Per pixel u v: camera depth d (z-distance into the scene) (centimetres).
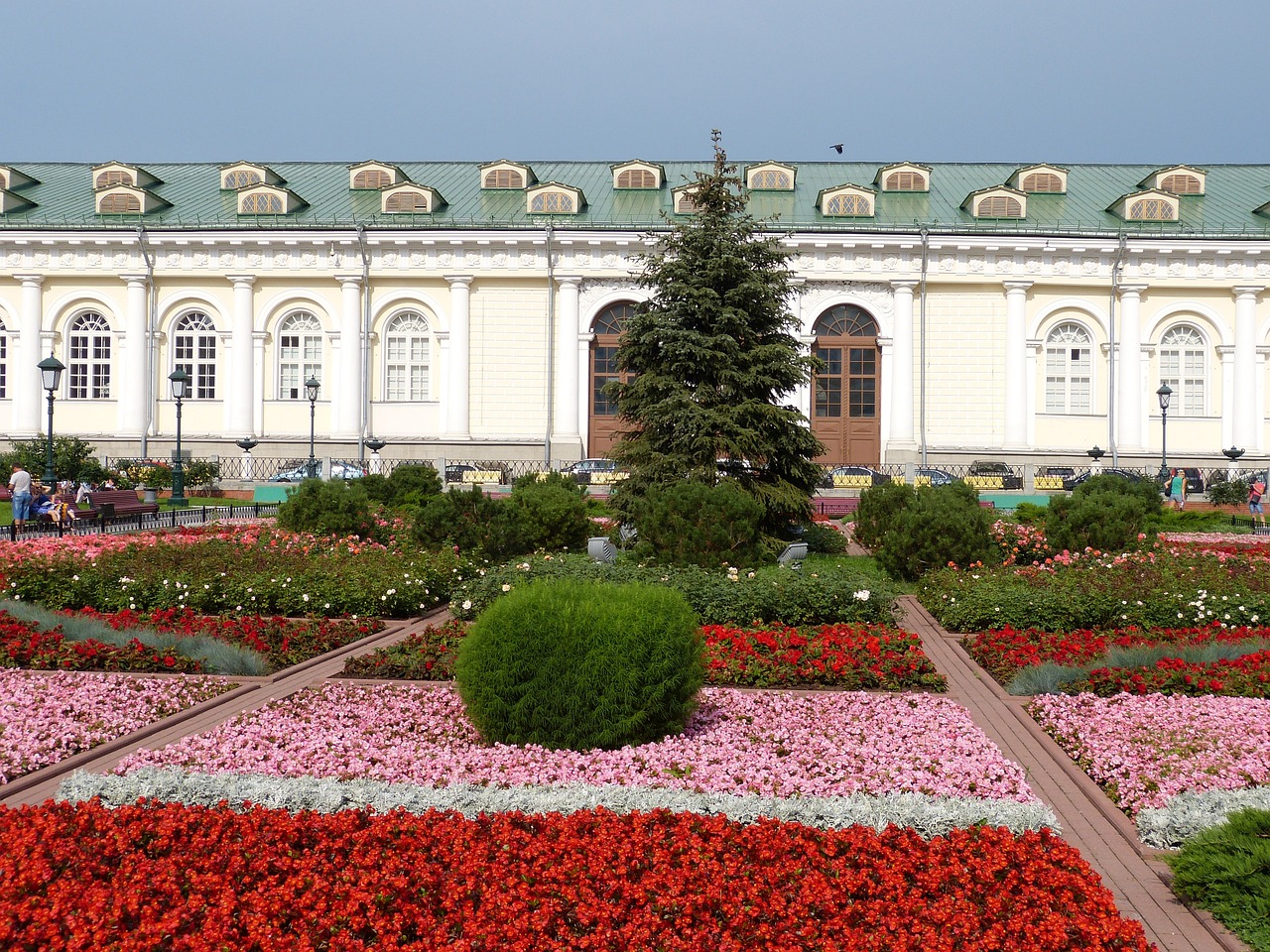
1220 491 4062
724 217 2345
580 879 566
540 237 4638
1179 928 599
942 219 4806
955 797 738
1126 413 4719
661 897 546
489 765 821
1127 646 1288
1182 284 4712
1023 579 1620
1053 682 1130
